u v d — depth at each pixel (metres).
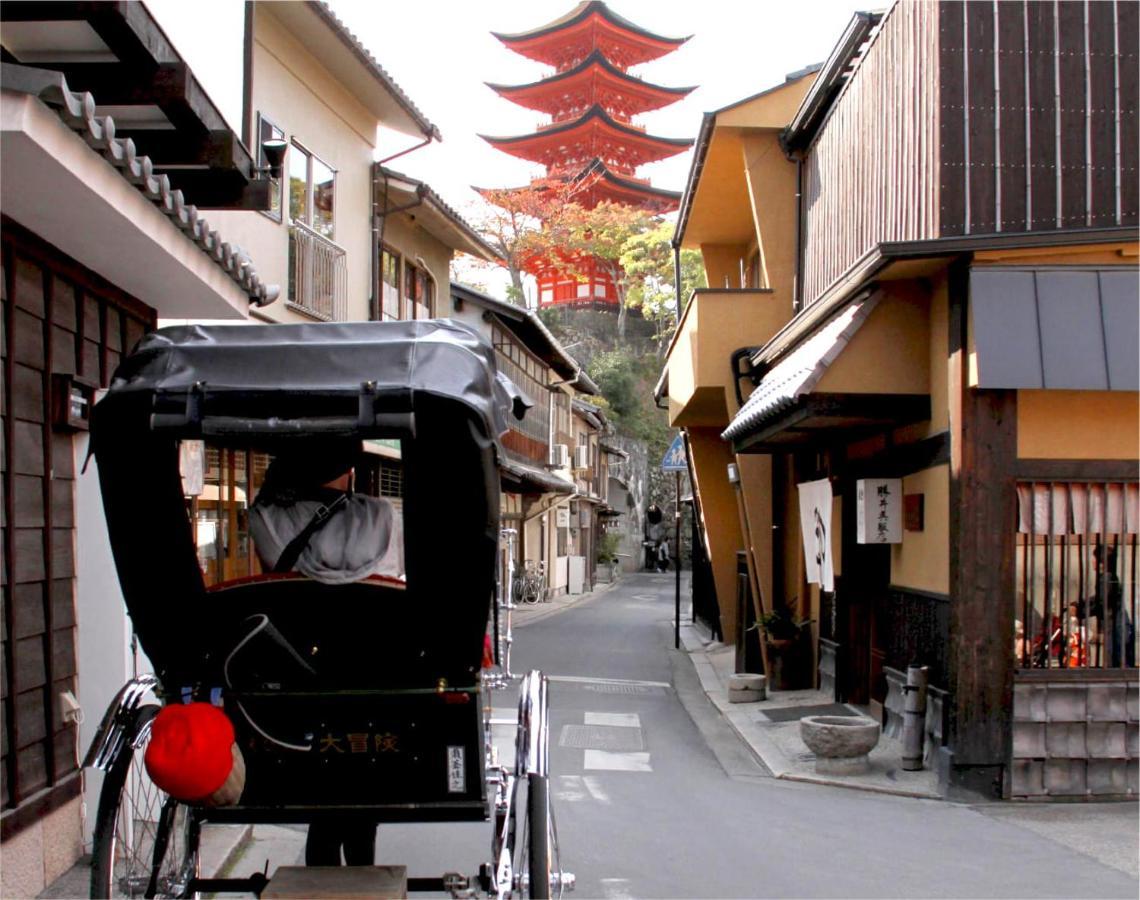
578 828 7.49
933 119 9.21
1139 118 9.22
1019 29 9.21
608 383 62.50
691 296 16.22
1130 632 8.78
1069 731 8.65
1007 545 8.66
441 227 20.84
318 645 4.00
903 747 9.71
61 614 6.18
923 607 9.80
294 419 3.59
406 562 3.81
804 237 14.79
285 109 14.44
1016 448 8.70
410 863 6.50
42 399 5.96
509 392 4.41
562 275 65.62
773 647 14.84
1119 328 8.52
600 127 60.19
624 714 13.56
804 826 7.67
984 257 8.64
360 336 3.93
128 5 6.02
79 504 6.51
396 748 3.99
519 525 35.28
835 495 13.27
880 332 9.91
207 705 3.64
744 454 16.02
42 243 5.86
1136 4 9.28
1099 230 8.50
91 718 6.44
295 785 4.01
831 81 12.64
